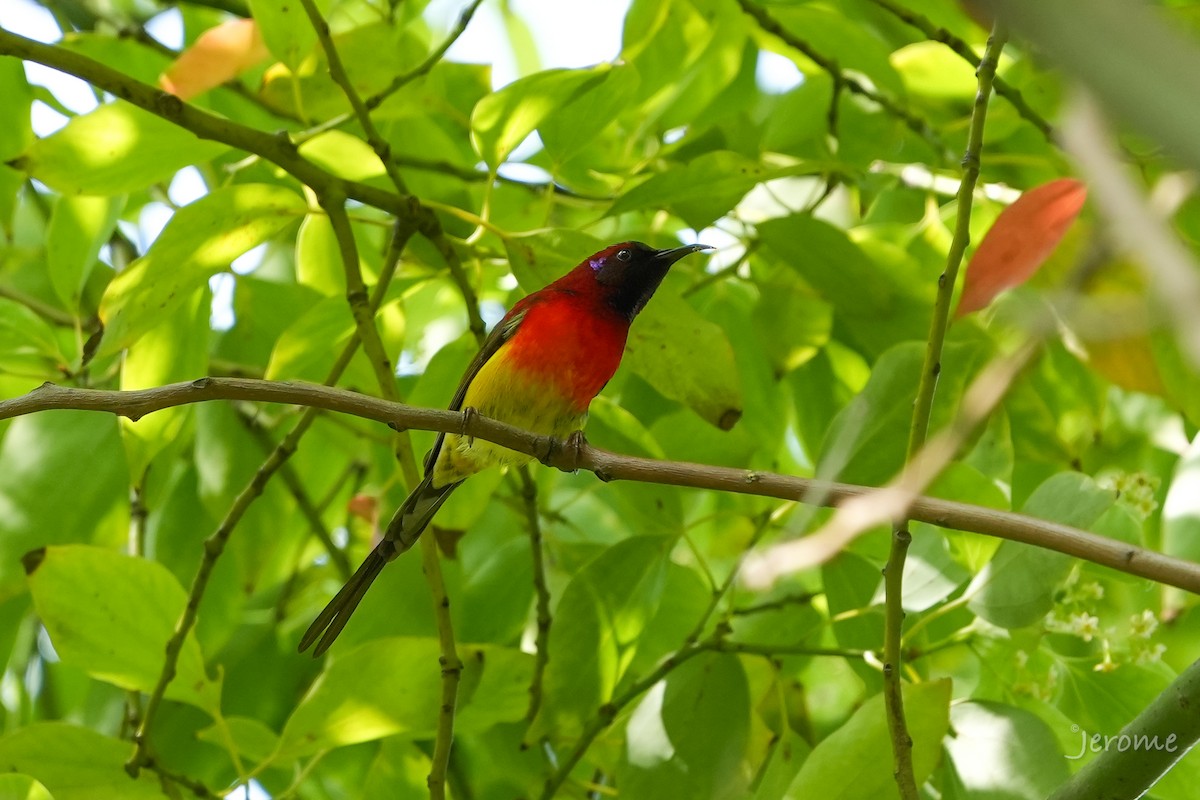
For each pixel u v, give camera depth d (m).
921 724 7.40
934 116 12.12
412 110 10.73
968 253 10.97
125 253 12.91
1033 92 11.09
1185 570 4.95
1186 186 4.00
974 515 5.43
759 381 11.85
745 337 11.88
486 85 12.02
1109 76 1.54
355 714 8.59
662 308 8.80
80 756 8.46
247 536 11.22
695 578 10.84
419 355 13.61
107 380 11.53
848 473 8.23
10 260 12.50
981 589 8.25
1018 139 11.91
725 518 11.22
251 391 6.66
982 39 11.72
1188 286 1.98
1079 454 10.62
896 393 8.41
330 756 11.58
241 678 11.92
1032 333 4.26
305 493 11.32
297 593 12.69
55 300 12.34
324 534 11.20
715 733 8.96
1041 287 6.91
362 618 10.46
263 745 9.23
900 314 10.08
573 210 12.89
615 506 12.23
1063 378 10.35
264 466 8.81
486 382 9.21
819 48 11.04
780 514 10.19
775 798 8.38
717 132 11.05
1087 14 1.54
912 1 11.82
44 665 12.93
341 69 9.05
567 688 9.18
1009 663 9.26
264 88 10.65
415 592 10.51
